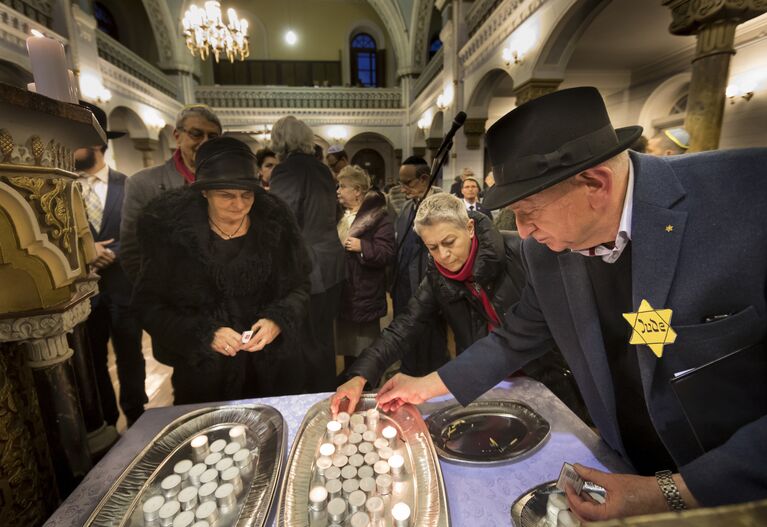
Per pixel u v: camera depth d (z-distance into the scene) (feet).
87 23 19.61
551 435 2.50
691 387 1.64
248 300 3.69
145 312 3.50
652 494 1.56
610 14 15.57
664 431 2.00
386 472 2.09
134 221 4.53
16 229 1.89
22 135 1.92
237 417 2.66
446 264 3.58
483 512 1.95
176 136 4.64
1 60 14.30
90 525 1.83
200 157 3.13
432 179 4.40
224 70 40.50
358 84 40.01
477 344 2.87
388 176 43.88
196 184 3.08
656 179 1.85
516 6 15.66
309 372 4.81
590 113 1.70
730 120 17.06
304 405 2.94
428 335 4.75
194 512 1.90
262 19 40.27
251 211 3.57
